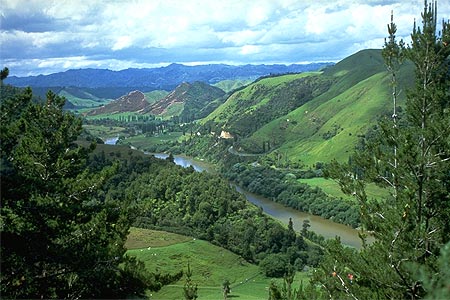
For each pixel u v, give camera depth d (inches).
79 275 906.7
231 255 3757.4
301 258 3742.6
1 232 801.6
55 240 962.7
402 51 789.9
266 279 3479.3
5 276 818.2
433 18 746.2
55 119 1171.9
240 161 7593.5
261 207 4909.0
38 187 920.3
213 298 2878.9
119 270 1014.4
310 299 776.3
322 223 4608.8
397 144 762.8
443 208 709.3
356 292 721.0
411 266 480.1
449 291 306.8
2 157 920.3
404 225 646.5
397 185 737.6
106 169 1129.4
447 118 702.5
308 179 6151.6
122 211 1144.2
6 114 967.6
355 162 800.3
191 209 4525.1
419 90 746.8
